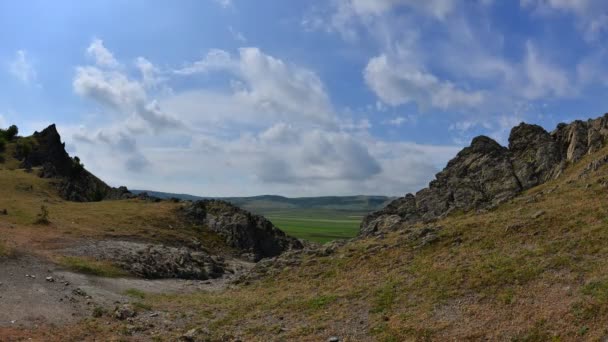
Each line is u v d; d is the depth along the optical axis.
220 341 29.03
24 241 59.09
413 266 39.84
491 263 34.12
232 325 33.12
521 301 27.28
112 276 53.38
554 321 23.98
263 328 31.45
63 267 49.97
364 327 29.09
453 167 80.94
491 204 59.56
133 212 101.88
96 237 74.31
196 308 39.44
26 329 28.06
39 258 51.03
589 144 67.00
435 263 38.78
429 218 68.19
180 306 40.38
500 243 38.94
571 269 29.47
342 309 33.28
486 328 25.30
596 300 24.38
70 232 73.00
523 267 31.62
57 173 146.50
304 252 58.81
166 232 91.62
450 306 29.34
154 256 67.31
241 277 56.56
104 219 91.00
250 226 107.19
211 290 53.62
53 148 168.62
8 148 161.75
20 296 35.59
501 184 70.19
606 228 34.28
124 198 141.50
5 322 28.81
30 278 42.22
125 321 33.47
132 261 61.94
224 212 112.12
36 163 157.50
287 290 44.31
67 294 39.34
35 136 172.62
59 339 27.14
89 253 60.56
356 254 49.16
